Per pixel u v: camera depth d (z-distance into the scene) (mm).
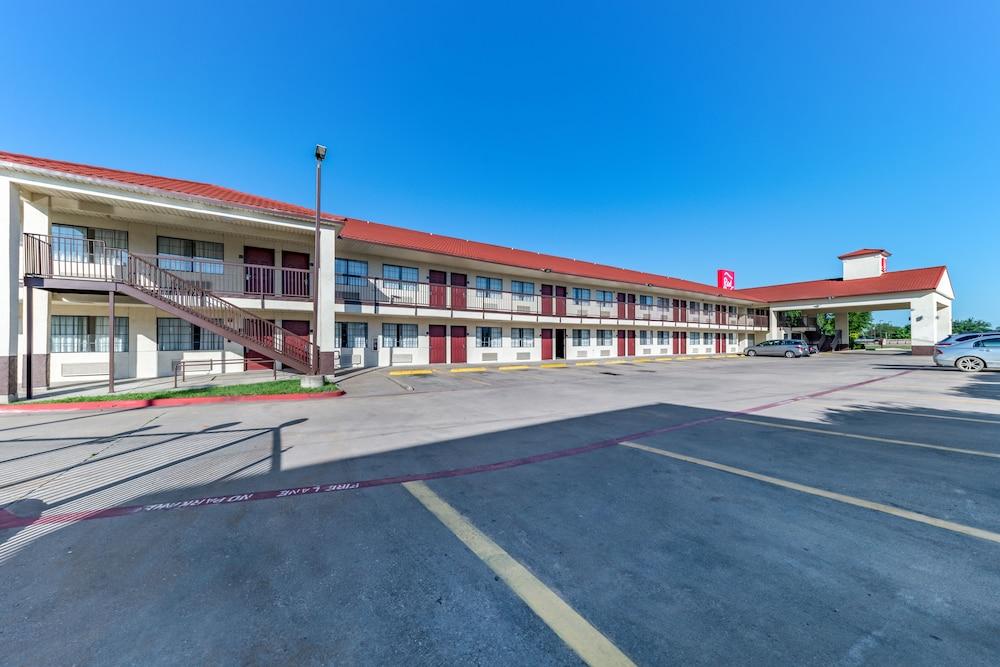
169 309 11625
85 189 10641
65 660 1916
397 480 4387
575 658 1917
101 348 13453
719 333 38500
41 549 2957
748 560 2736
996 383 12070
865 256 36688
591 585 2484
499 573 2619
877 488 4004
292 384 11773
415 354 20250
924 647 1922
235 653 1958
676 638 2029
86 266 12922
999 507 3533
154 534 3184
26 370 10078
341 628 2127
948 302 33562
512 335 24203
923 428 6516
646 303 31469
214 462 5047
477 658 1924
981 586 2396
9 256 9594
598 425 7070
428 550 2916
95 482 4363
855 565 2650
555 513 3523
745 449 5477
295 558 2818
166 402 9305
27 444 5922
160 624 2158
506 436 6316
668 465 4820
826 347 38719
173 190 12531
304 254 16781
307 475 4566
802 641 1986
